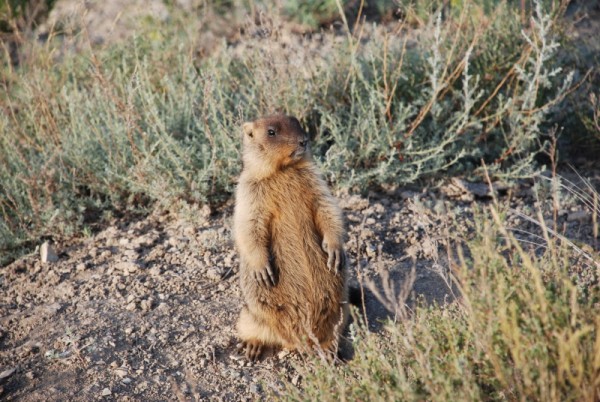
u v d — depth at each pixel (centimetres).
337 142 722
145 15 993
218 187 733
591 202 675
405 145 725
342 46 830
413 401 389
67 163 753
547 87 754
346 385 443
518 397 392
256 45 832
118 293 627
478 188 724
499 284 397
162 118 731
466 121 713
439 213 674
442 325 443
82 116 756
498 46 813
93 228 728
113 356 556
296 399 438
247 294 551
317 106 762
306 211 552
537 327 382
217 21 988
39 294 641
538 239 643
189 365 545
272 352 561
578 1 977
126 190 742
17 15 1040
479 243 437
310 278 545
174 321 591
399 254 651
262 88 768
